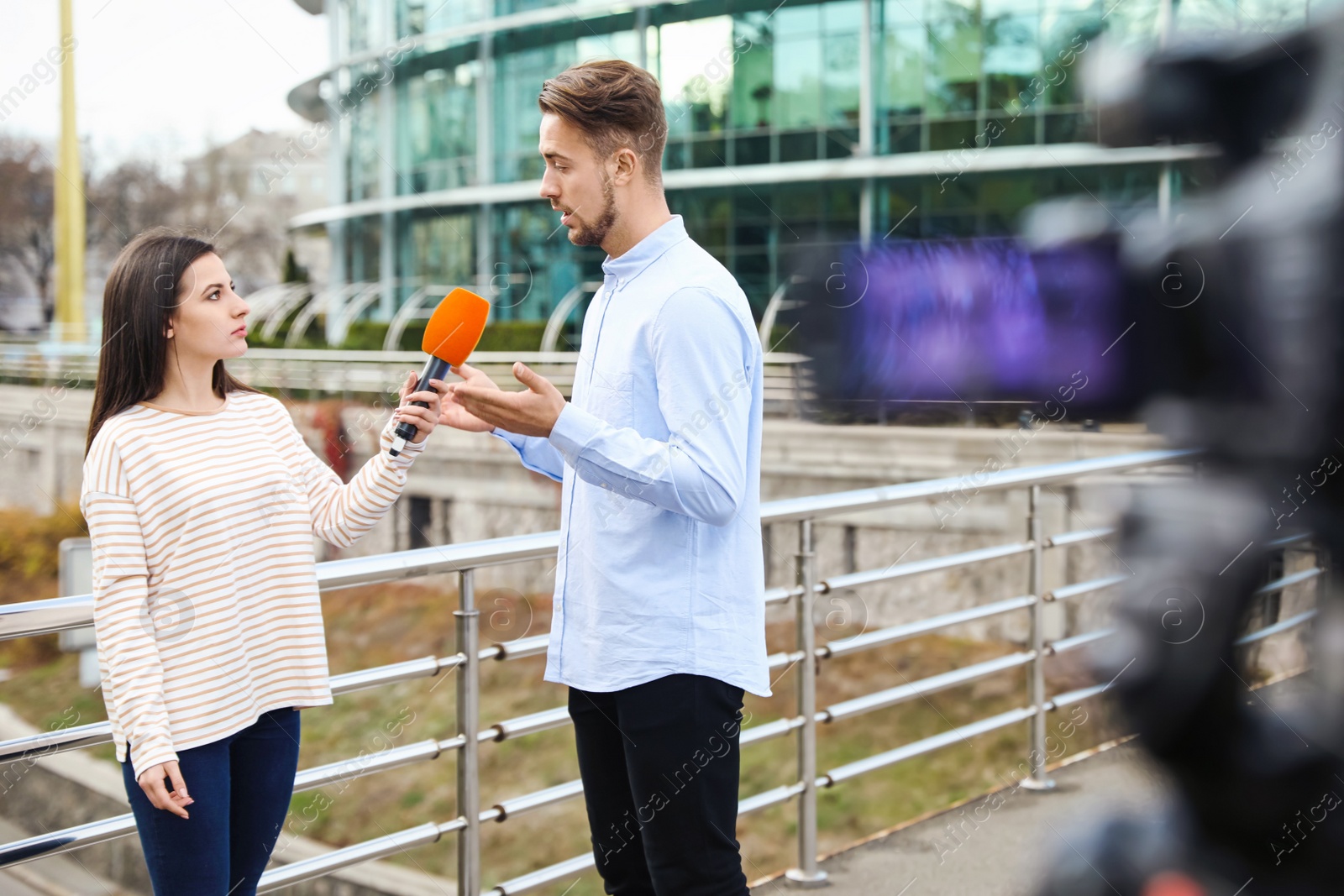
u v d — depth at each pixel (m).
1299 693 0.45
